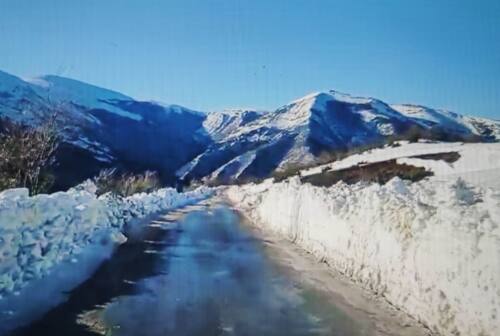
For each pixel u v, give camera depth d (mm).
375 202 9172
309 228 13133
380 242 8195
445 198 8812
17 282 7094
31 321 5953
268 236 16000
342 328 6133
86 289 7582
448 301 5922
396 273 7391
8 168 14180
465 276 5648
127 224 17031
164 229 16859
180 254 11406
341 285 8453
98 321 6125
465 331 5520
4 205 7062
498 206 6629
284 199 17719
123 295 7379
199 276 8977
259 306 7035
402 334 5961
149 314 6492
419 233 6938
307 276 9203
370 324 6309
